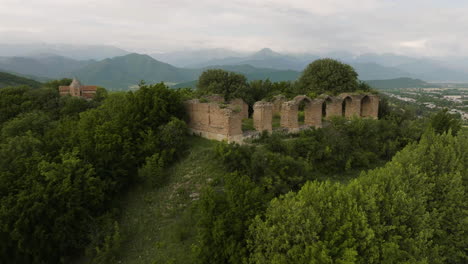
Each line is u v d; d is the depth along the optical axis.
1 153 27.05
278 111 45.00
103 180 27.30
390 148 33.03
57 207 23.28
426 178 19.75
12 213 21.81
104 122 34.03
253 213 17.48
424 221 17.42
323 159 28.52
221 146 26.77
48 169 24.56
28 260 22.52
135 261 21.17
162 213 24.73
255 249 15.92
